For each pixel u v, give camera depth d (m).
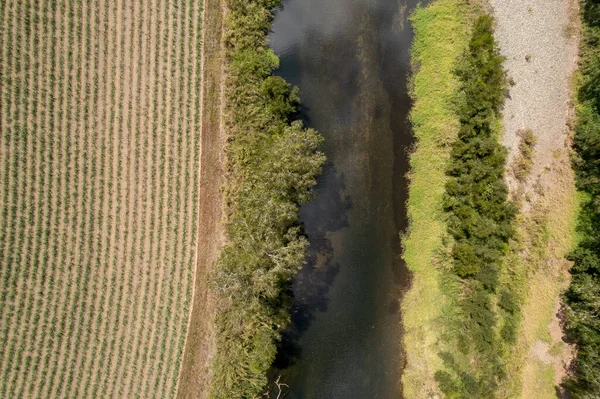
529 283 26.22
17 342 24.89
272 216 22.50
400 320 26.73
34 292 25.08
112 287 25.48
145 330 25.61
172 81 25.86
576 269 25.44
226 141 25.88
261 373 25.23
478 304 25.77
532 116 26.50
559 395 25.53
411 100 26.73
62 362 25.16
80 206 25.36
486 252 25.30
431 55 26.45
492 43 25.47
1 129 24.97
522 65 26.47
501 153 25.61
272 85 25.28
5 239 24.92
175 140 25.84
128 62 25.59
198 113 25.98
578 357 25.19
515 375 25.53
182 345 25.70
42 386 25.00
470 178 25.42
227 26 25.88
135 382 25.48
